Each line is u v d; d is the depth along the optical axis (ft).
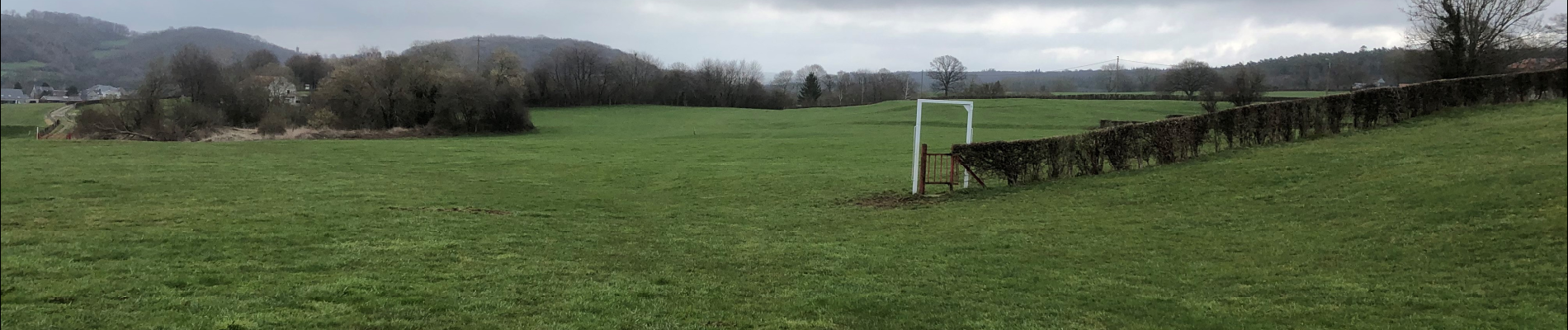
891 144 136.56
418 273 34.55
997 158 69.82
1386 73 222.07
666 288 33.37
